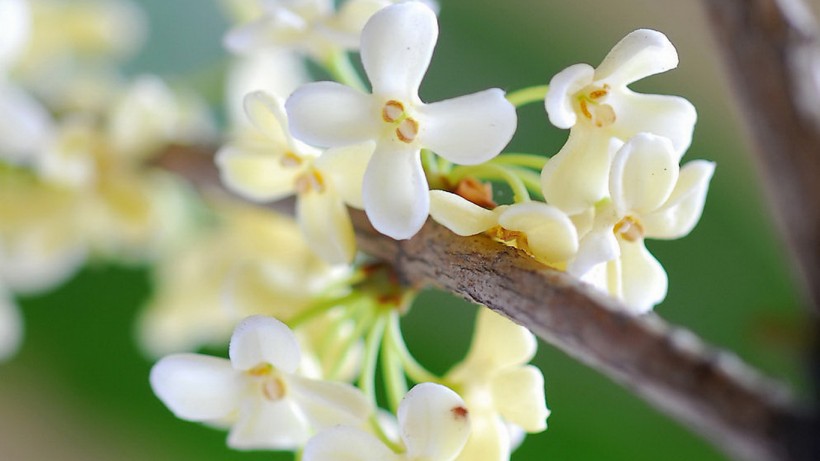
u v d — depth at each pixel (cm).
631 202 8
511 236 8
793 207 9
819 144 9
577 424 14
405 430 8
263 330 8
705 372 7
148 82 12
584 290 8
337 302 9
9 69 13
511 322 8
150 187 12
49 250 13
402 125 8
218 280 13
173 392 8
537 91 8
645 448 14
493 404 8
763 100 9
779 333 10
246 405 8
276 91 12
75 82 14
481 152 8
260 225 12
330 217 9
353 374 9
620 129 8
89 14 14
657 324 8
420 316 14
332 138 8
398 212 8
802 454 7
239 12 12
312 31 9
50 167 12
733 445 8
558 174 8
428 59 8
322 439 8
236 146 9
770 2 9
